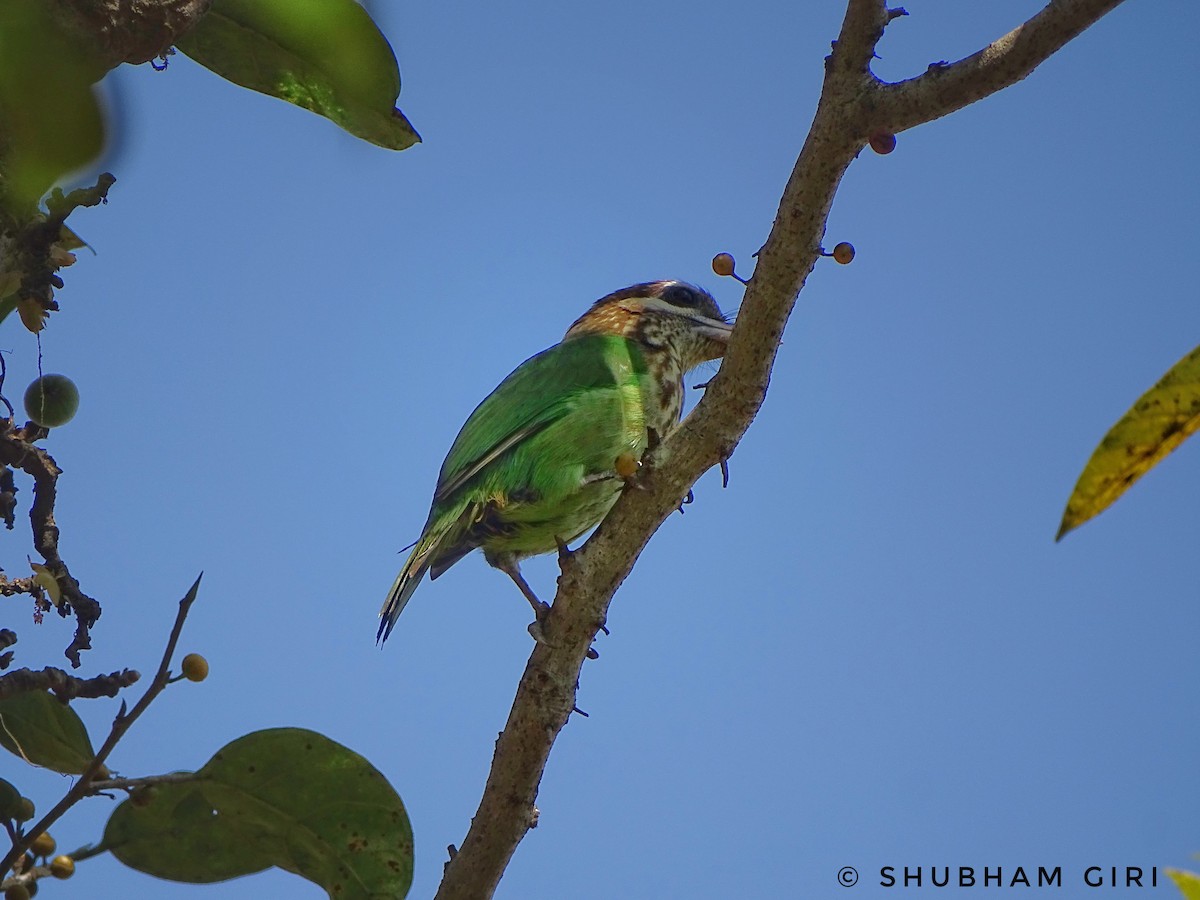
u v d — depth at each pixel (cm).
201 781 790
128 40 645
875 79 806
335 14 846
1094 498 471
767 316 870
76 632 841
